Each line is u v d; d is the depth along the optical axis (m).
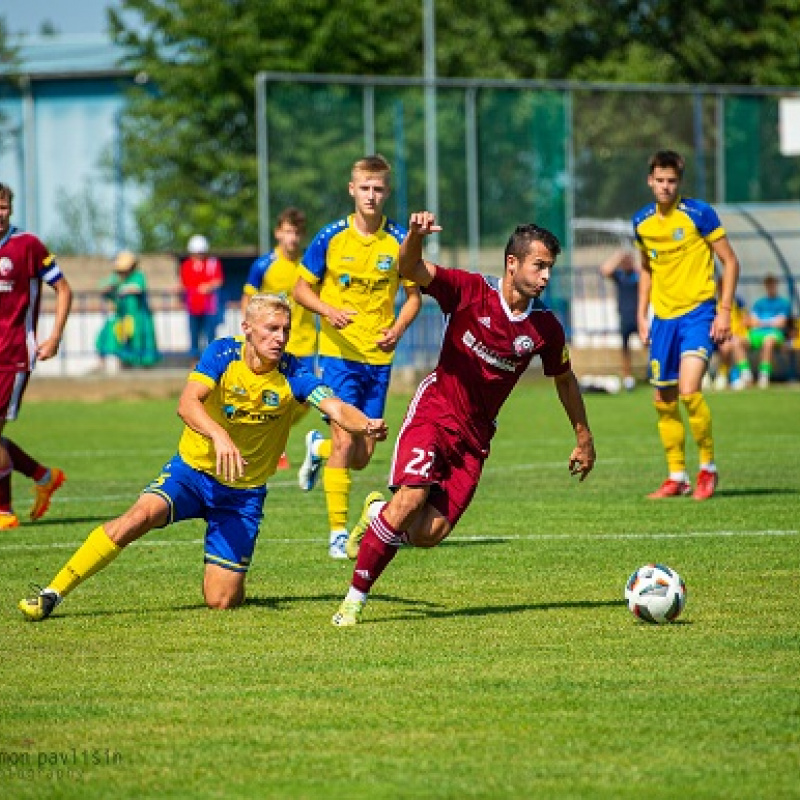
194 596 19.55
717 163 69.81
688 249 28.73
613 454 38.38
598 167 67.75
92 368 74.94
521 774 11.65
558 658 15.52
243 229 96.31
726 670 14.93
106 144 119.00
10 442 27.25
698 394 28.45
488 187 65.75
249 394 17.91
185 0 96.81
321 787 11.42
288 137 60.81
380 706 13.71
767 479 32.16
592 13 100.94
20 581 20.92
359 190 24.41
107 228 107.62
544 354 17.59
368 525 17.56
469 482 17.55
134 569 21.84
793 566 21.05
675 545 23.08
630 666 15.12
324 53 97.81
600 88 66.50
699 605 18.34
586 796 11.13
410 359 64.81
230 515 18.56
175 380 65.38
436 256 64.50
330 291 24.42
